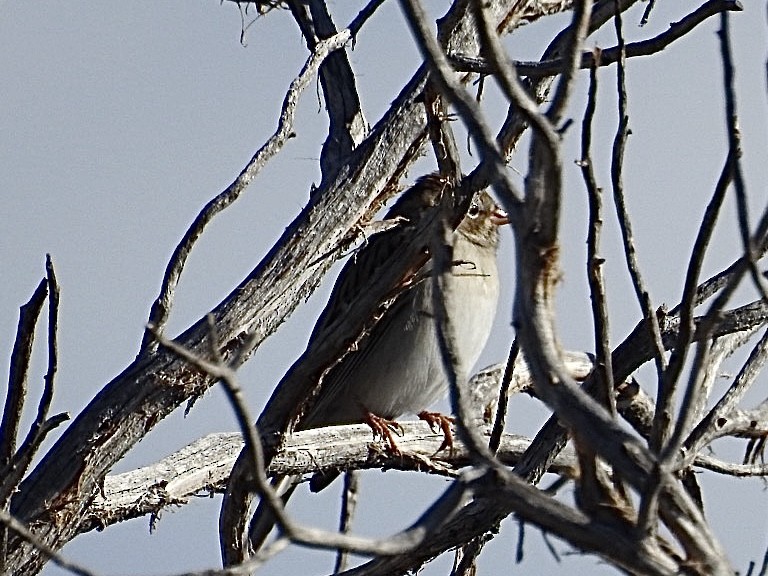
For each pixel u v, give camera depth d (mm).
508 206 5828
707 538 5742
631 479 5656
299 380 9844
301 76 10109
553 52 10156
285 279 10656
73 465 10258
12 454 8773
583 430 5719
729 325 9484
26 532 7469
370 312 9586
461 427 5820
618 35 7570
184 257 9680
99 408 10336
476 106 5949
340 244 10852
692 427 8852
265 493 5531
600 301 7211
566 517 5684
